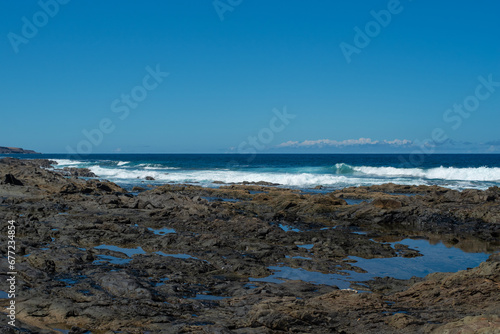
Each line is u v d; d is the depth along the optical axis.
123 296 9.88
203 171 60.47
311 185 41.53
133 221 21.42
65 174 54.12
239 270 13.11
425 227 21.78
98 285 10.52
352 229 21.44
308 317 8.16
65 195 28.70
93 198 27.66
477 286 9.23
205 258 14.38
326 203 26.62
